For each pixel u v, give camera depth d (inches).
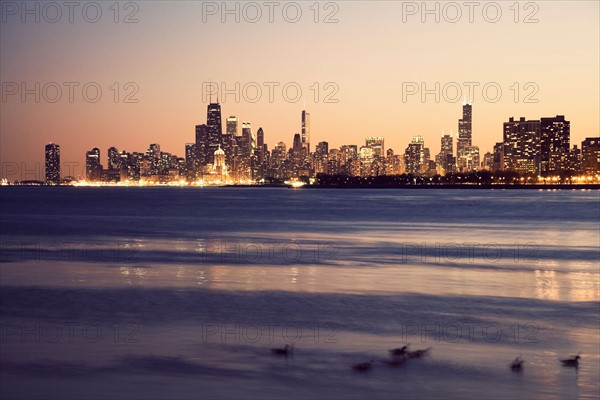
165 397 818.8
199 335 1115.9
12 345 1044.5
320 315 1284.4
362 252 2488.9
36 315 1272.1
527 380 893.2
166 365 944.9
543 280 1754.4
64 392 832.9
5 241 2972.4
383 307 1365.7
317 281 1713.8
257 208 7175.2
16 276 1774.1
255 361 970.1
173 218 5172.2
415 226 4188.0
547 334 1137.4
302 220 4864.7
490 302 1428.4
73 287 1589.6
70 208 7258.9
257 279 1747.0
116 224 4367.6
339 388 860.0
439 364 961.5
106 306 1358.3
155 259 2215.8
